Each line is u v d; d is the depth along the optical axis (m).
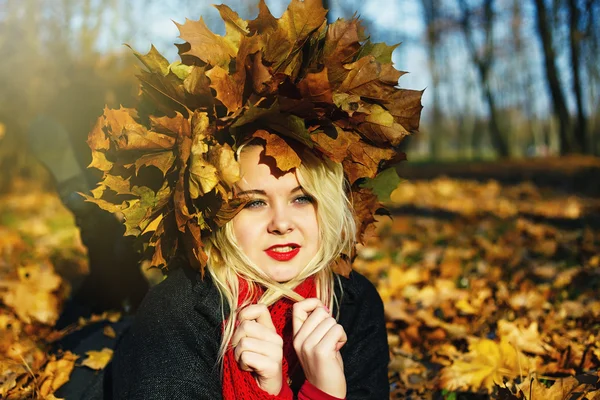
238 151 1.41
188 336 1.49
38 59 7.78
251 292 1.55
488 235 5.70
